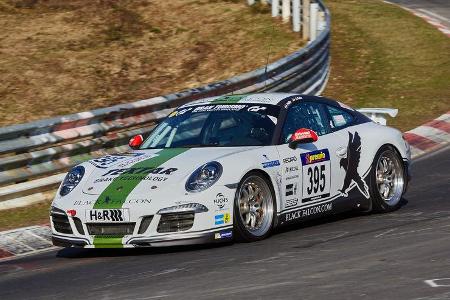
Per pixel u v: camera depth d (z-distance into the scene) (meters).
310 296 20.55
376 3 83.19
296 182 29.44
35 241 31.44
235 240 28.44
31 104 57.25
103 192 27.45
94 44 69.50
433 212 31.72
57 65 64.38
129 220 26.69
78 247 27.73
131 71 64.62
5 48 67.19
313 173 30.03
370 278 21.97
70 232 27.69
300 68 53.72
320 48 57.94
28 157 37.62
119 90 60.91
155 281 23.38
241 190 27.70
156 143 30.73
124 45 69.81
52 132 38.78
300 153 29.70
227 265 24.67
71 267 26.83
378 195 32.16
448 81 59.91
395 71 62.31
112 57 66.94
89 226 27.30
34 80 61.19
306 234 29.11
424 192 36.47
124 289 22.73
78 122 39.50
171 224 26.67
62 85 60.91
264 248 26.89
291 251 26.12
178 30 72.62
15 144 37.12
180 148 29.70
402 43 68.81
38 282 24.88
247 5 76.19
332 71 63.06
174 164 28.11
